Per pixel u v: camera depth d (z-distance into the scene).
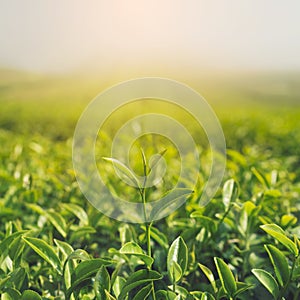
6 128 2.95
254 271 0.54
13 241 0.57
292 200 0.97
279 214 0.81
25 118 2.96
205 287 0.64
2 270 0.57
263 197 0.75
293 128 2.13
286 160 1.31
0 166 1.12
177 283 0.59
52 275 0.63
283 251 0.67
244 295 0.61
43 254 0.54
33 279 0.66
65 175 1.12
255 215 0.69
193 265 0.66
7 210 0.82
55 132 2.82
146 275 0.53
